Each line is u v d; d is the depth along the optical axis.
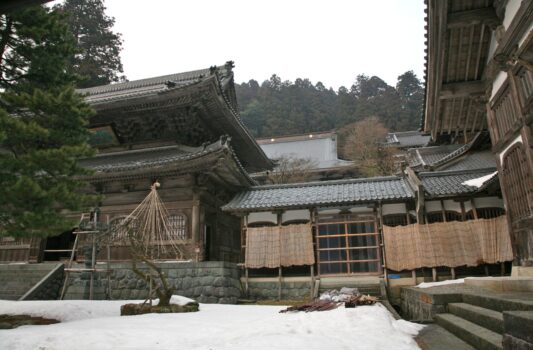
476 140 22.47
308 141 56.81
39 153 8.70
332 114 77.00
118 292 16.02
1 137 7.52
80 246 18.12
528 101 9.14
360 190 17.00
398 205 16.06
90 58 42.19
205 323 7.96
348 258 15.72
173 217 17.84
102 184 19.47
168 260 16.78
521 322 3.59
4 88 10.34
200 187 17.92
